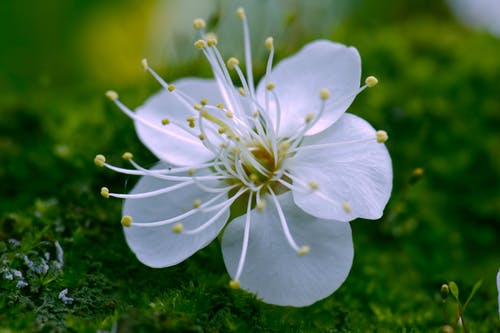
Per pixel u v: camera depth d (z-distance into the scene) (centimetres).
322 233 12
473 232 15
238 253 12
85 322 12
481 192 16
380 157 12
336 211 12
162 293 12
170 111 13
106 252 13
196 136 13
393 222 15
